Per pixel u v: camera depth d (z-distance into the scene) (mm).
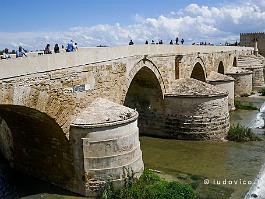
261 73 71375
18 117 21828
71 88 21297
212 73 49875
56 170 22547
